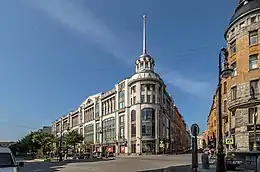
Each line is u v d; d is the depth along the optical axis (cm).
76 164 4003
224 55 2002
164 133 9469
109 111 10112
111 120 9894
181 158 5356
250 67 3694
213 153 4781
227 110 4128
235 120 3803
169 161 4359
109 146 9844
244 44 3769
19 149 11344
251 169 2364
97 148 10606
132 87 8925
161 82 9000
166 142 9500
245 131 3612
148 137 8419
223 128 4441
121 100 9406
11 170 1340
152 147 8431
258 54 3634
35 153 10475
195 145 2039
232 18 4022
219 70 1975
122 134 9200
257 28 3675
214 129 8044
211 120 9462
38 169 3253
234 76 3872
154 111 8581
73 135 9194
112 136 9744
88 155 7169
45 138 9044
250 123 3588
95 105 11169
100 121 10606
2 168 1345
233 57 3950
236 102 3769
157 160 4662
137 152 8388
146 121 8488
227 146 4075
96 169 2981
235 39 3922
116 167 3209
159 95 8925
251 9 3728
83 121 12231
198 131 1998
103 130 10425
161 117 8962
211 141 5662
